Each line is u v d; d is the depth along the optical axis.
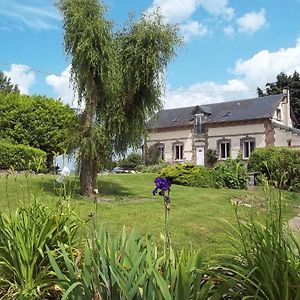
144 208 12.10
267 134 42.62
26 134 30.75
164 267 3.12
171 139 49.16
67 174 4.93
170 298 2.64
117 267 2.87
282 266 2.90
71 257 3.73
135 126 16.02
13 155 23.75
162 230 8.84
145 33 15.30
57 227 4.19
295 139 41.09
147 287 2.76
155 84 15.76
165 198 3.81
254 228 3.34
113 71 14.59
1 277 4.15
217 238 8.23
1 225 4.32
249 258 3.16
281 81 69.19
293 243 3.23
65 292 2.90
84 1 14.27
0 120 30.89
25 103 31.48
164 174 24.25
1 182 14.81
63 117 31.64
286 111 46.19
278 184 3.90
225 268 3.25
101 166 14.96
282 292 2.84
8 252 4.17
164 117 51.38
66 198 4.89
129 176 25.84
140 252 3.32
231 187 22.47
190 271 3.05
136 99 15.99
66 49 14.41
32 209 4.46
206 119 47.19
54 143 31.08
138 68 15.32
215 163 45.41
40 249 3.97
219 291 2.89
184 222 10.05
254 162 25.58
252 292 2.98
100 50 14.31
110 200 14.22
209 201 14.88
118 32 15.89
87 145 14.36
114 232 8.15
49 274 3.96
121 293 2.80
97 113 15.29
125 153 16.30
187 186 22.73
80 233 4.58
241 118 44.16
